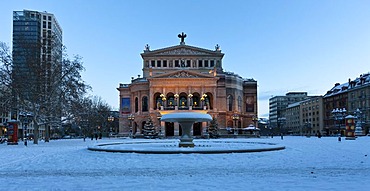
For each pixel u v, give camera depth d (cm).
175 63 10044
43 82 5381
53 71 5459
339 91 12812
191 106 8806
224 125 9281
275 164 1828
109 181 1298
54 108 5416
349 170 1577
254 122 10044
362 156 2292
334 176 1395
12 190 1130
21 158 2338
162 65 10050
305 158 2152
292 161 1975
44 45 5594
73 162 2022
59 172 1569
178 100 8981
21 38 5503
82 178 1380
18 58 5391
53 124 5734
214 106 8981
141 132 9356
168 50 10056
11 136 4916
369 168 1648
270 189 1120
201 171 1563
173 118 3133
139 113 9419
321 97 14075
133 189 1135
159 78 9056
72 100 5534
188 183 1243
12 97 5188
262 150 2661
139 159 2130
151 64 10056
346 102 12094
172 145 3750
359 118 9094
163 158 2167
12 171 1619
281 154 2433
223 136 8362
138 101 9512
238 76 10000
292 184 1211
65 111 5522
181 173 1503
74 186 1198
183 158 2156
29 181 1312
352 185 1180
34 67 5312
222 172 1527
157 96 9275
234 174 1466
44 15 11525
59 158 2294
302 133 16175
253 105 10175
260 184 1216
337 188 1127
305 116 15988
